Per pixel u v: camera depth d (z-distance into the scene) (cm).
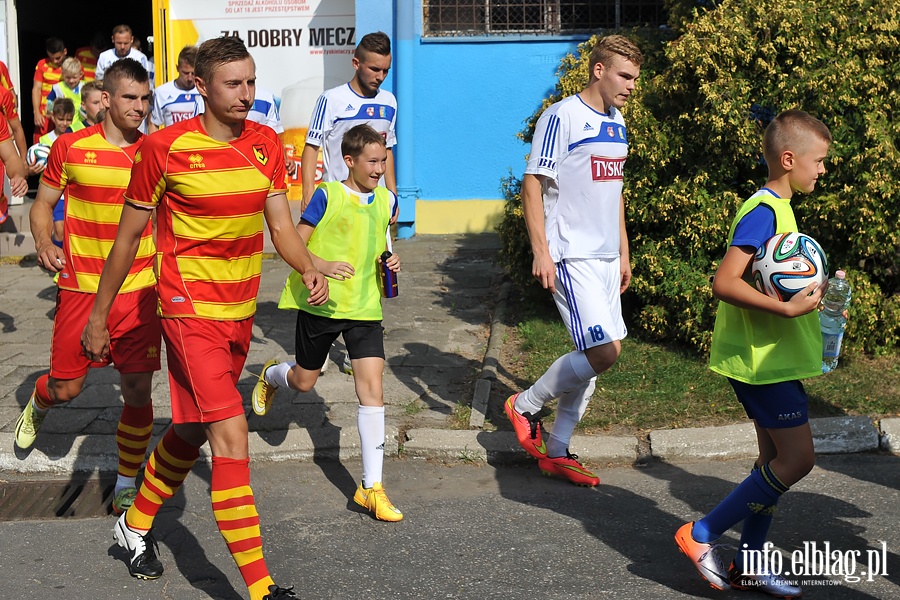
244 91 376
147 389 480
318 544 453
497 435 562
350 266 455
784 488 385
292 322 795
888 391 605
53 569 432
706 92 629
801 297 365
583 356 502
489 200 1088
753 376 383
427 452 556
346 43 1106
